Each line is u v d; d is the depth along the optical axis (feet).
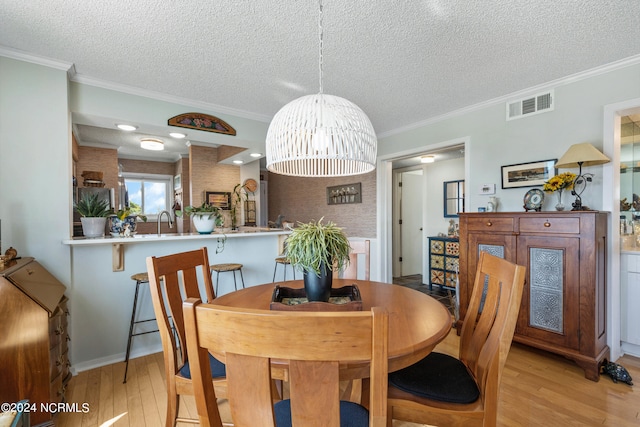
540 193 8.48
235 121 11.19
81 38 6.43
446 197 16.48
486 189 10.04
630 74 7.32
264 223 22.17
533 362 7.80
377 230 14.10
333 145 4.51
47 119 7.32
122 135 15.26
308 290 4.52
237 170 18.15
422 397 3.84
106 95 8.66
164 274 4.87
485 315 4.37
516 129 9.35
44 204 7.25
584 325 7.00
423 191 17.53
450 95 9.55
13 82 6.96
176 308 5.06
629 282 8.19
